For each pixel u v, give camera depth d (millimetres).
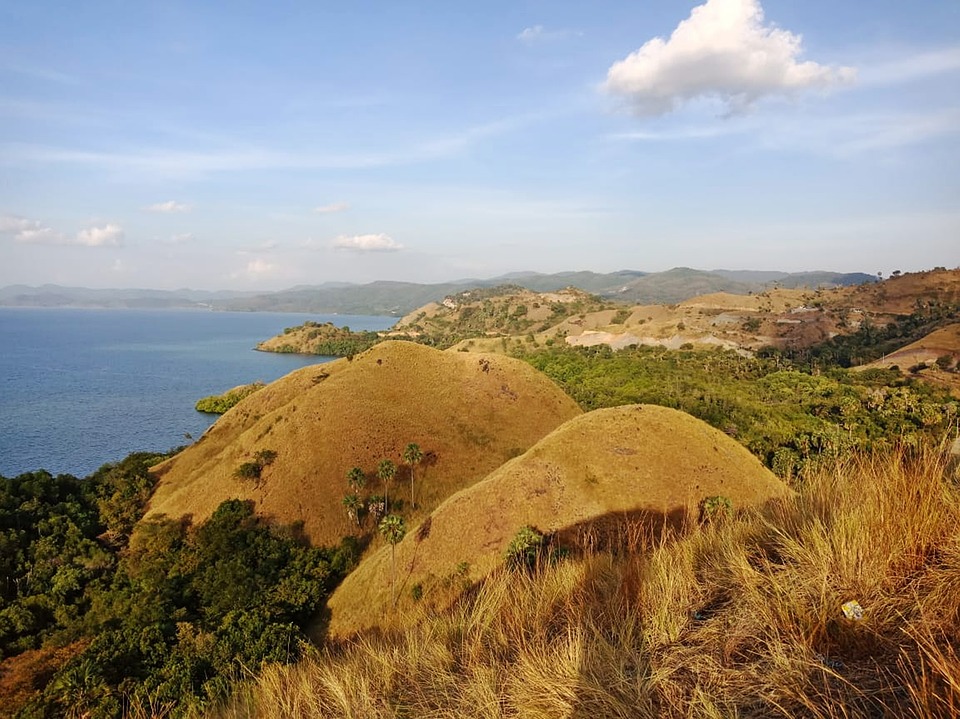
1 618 38344
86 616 39781
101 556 46906
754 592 3846
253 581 40406
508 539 36000
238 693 5598
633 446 41281
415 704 4051
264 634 30531
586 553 6156
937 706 2486
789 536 4750
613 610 4445
